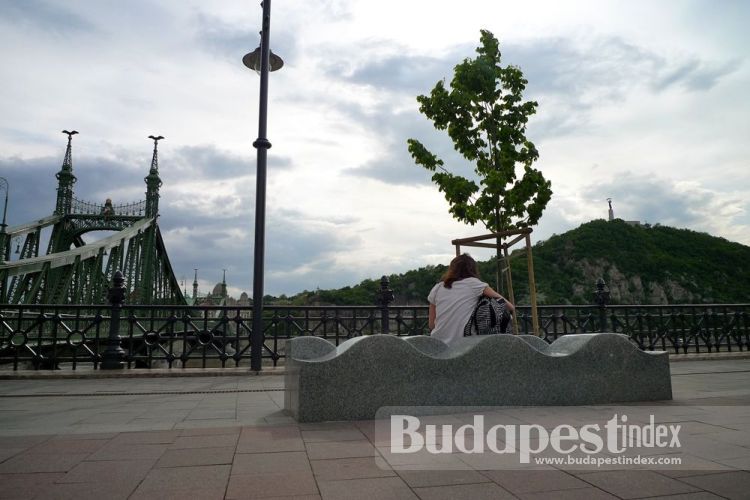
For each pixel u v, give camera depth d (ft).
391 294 31.37
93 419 13.41
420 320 32.01
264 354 28.60
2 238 74.02
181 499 7.04
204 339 27.84
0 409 15.29
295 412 12.82
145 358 27.09
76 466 8.73
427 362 13.17
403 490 7.36
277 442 10.39
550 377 14.19
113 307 27.12
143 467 8.65
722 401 15.01
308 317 29.84
